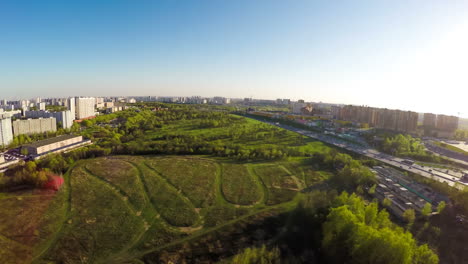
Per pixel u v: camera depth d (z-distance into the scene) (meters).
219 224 76.25
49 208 80.69
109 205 84.56
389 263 51.38
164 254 62.47
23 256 59.44
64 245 63.84
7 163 115.94
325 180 111.81
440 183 97.44
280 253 63.88
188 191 97.94
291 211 84.44
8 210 78.19
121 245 65.31
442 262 62.56
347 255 59.50
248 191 100.00
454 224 76.75
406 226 76.06
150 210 82.94
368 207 69.06
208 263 60.50
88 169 117.25
